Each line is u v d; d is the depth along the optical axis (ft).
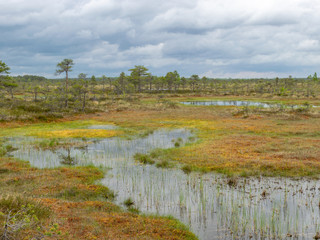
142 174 44.14
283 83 443.32
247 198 33.42
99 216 26.08
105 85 444.96
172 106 185.26
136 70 380.99
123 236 21.91
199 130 90.89
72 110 145.07
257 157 52.39
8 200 23.99
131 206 31.22
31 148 64.08
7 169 44.68
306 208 30.32
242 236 24.30
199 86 473.67
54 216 24.09
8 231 17.08
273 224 25.36
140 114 147.54
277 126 91.56
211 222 27.07
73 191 35.19
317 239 23.80
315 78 488.02
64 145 68.08
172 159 53.16
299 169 44.34
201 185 38.14
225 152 57.26
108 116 138.92
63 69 176.45
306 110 123.65
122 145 68.74
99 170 46.29
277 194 34.71
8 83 159.22
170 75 378.94
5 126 96.58
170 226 25.05
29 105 132.05
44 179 39.86
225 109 167.22
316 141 65.41
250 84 506.07
